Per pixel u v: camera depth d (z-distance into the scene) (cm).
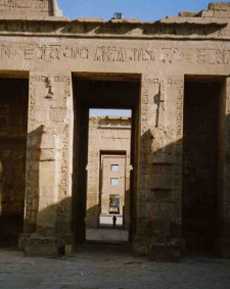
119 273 1716
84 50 2295
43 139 2178
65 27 2300
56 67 2288
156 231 2159
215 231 2459
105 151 4031
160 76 2281
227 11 2356
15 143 2573
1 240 2516
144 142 2255
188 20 2281
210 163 2558
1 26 2300
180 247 2138
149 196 2195
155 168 2195
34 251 2097
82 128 2833
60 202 2248
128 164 4003
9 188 2550
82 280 1560
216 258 2172
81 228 2800
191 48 2294
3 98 2603
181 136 2253
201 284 1526
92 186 4006
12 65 2288
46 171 2166
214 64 2288
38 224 2142
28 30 2300
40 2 2353
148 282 1545
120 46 2295
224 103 2303
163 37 2295
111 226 4284
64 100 2278
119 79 2402
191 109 2603
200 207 2528
